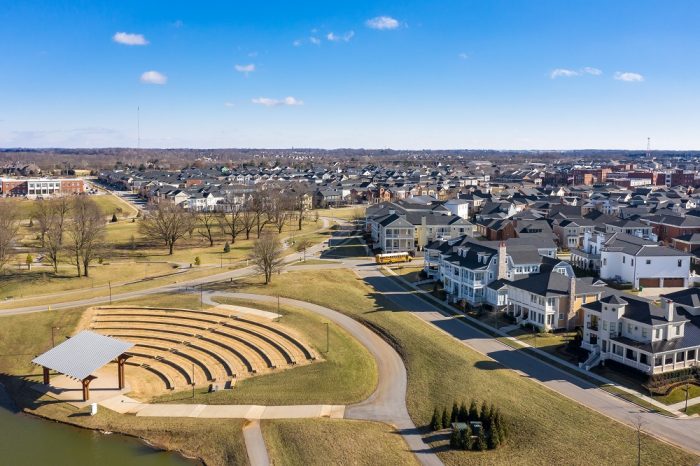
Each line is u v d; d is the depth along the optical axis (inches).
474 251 3917.3
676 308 2913.4
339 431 2167.8
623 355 2647.6
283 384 2635.3
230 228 6889.8
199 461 2090.3
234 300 3887.8
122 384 2689.5
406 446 2070.6
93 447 2192.4
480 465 1923.0
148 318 3590.1
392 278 4574.3
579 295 3206.2
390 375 2719.0
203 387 2679.6
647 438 2017.7
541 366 2699.3
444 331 3233.3
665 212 6638.8
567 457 1925.4
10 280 4338.1
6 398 2637.8
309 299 3914.9
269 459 2023.9
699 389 2427.4
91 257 4633.4
